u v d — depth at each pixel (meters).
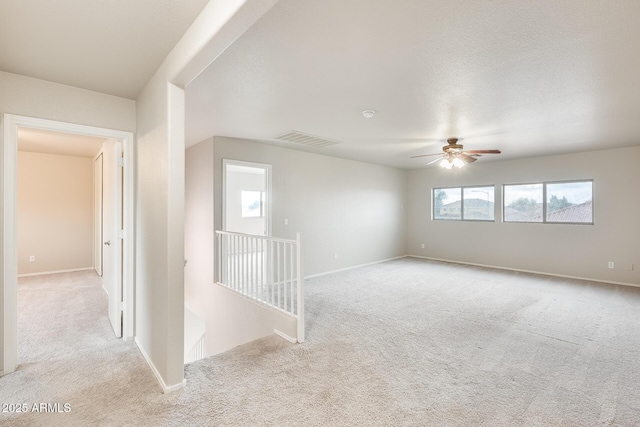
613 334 3.24
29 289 4.77
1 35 1.92
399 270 6.49
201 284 5.11
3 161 2.41
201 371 2.45
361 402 2.07
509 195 6.69
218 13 1.55
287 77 2.62
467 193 7.37
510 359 2.69
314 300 4.38
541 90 2.87
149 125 2.59
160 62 2.29
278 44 2.10
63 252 5.97
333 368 2.51
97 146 5.08
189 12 1.72
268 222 5.28
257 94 2.99
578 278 5.73
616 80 2.65
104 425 1.84
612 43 2.08
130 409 1.98
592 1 1.65
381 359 2.67
